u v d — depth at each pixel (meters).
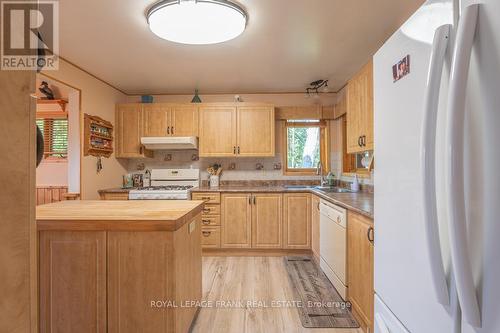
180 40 2.36
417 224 0.89
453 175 0.63
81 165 3.36
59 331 1.63
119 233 1.62
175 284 1.63
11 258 0.53
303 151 4.46
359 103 2.66
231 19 2.06
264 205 3.80
